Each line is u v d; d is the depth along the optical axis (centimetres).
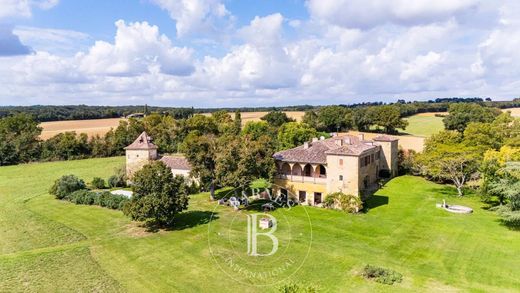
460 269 3388
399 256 3697
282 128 12081
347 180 5519
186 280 3266
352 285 3098
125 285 3206
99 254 3903
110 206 5709
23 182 8088
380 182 6988
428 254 3741
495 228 4488
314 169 5988
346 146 5825
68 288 3173
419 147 9725
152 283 3231
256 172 5675
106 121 17962
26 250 4103
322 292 2969
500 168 5053
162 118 15012
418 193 6281
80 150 11912
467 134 7231
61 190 6406
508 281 3142
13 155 10688
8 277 3394
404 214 5116
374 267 3344
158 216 4525
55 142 11775
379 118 14025
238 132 13800
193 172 5869
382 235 4294
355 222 4784
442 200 5834
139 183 4691
